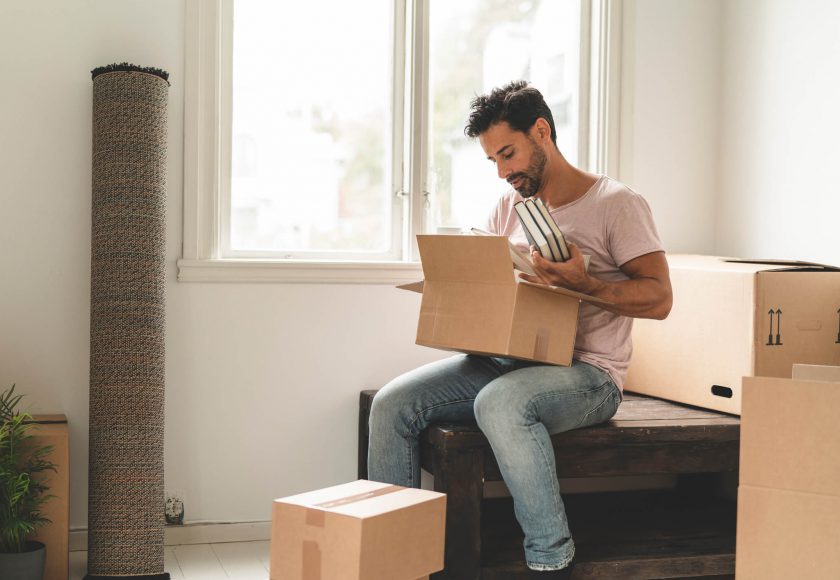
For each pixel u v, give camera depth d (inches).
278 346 108.9
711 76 122.7
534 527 81.0
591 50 120.7
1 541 87.0
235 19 110.2
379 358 112.1
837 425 62.6
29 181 101.0
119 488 94.3
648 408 100.9
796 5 109.0
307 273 108.8
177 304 105.7
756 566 65.8
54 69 101.3
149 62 104.0
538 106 87.5
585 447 89.8
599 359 88.1
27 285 101.3
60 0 101.3
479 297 82.7
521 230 94.0
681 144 121.9
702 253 123.0
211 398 107.1
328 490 77.7
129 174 95.2
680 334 102.6
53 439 91.3
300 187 113.2
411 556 73.0
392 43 115.3
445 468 85.8
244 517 108.7
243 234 111.3
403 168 115.7
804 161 108.0
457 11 117.8
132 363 94.8
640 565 88.9
